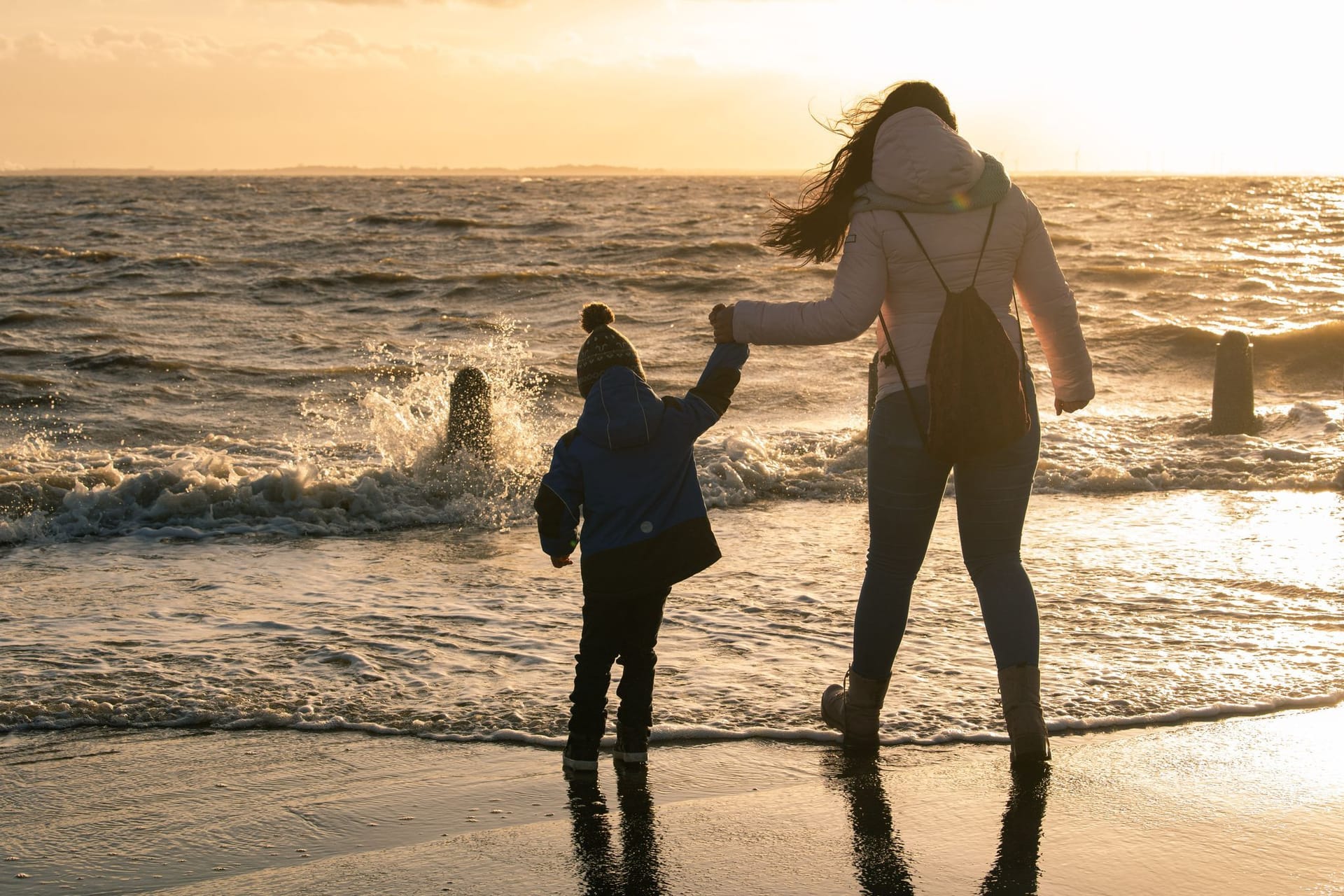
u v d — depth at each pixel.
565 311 25.44
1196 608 5.22
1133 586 5.66
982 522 3.45
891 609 3.51
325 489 8.13
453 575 6.27
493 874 2.77
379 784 3.39
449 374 12.57
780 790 3.28
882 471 3.41
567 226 54.28
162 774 3.49
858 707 3.60
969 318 3.21
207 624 5.22
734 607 5.40
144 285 29.00
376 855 2.89
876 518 3.46
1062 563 6.21
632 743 3.46
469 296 27.39
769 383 16.08
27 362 17.38
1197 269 30.89
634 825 3.05
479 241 44.88
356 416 14.11
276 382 16.50
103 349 19.06
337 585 6.02
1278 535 6.93
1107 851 2.82
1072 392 3.59
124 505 7.91
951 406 3.20
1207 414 11.95
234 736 3.84
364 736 3.82
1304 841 2.86
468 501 8.30
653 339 21.38
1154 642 4.68
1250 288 27.31
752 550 6.79
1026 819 3.03
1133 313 23.55
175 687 4.30
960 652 4.58
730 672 4.41
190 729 3.92
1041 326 3.48
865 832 2.98
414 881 2.73
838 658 4.60
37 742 3.79
